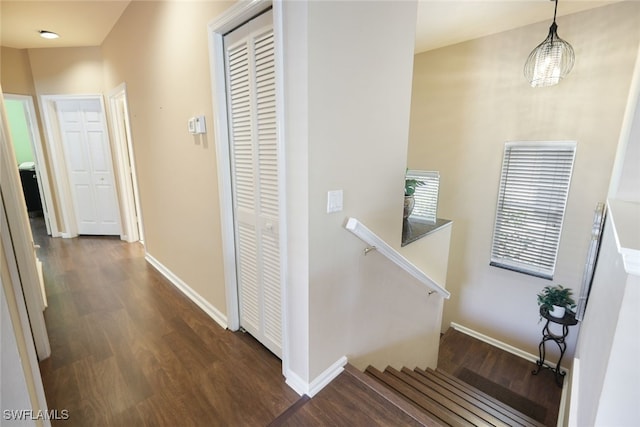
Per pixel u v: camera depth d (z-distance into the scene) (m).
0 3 2.70
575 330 3.05
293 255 1.48
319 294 1.50
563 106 2.80
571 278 3.00
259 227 1.81
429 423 1.40
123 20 2.91
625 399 0.98
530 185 3.11
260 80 1.59
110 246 4.07
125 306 2.50
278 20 1.29
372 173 1.68
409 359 2.52
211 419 1.46
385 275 1.97
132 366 1.81
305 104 1.26
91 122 4.21
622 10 2.42
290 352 1.64
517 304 3.38
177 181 2.52
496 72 3.14
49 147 4.22
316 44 1.24
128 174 4.13
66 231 4.45
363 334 1.88
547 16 2.70
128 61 2.97
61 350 1.94
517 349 3.44
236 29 1.71
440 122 3.61
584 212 2.83
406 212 2.58
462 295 3.77
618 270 1.13
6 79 3.85
